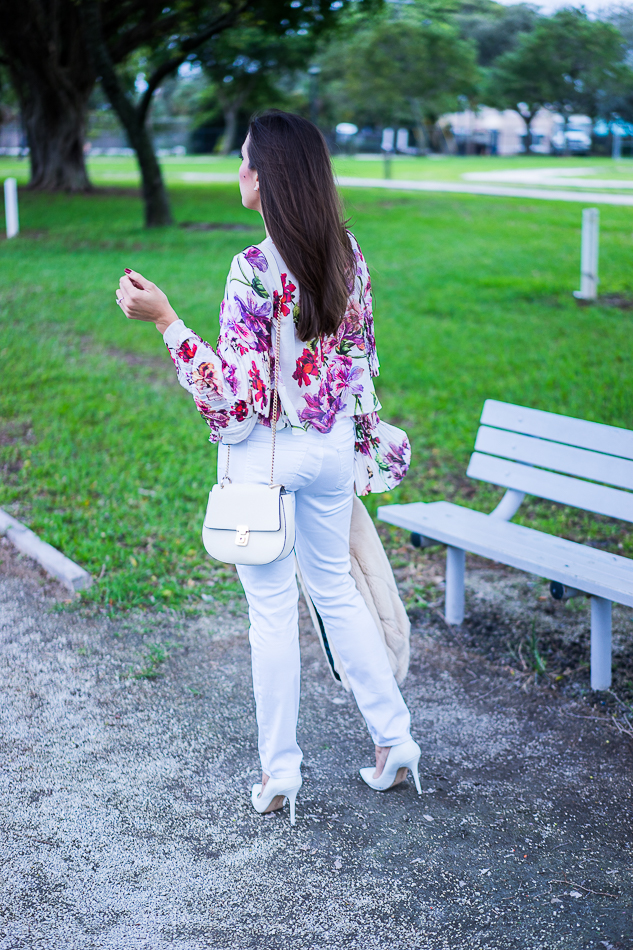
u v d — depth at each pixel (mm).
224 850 2463
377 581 2674
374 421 2512
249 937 2154
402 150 62750
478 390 6941
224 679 3385
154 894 2293
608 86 48625
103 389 7184
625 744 2975
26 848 2457
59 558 4238
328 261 2141
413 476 5547
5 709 3154
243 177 2248
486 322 9234
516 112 60656
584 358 7695
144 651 3572
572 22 46469
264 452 2242
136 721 3102
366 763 2887
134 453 5777
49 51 24141
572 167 40438
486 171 36781
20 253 13898
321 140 2188
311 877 2359
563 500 3598
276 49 29609
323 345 2246
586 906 2250
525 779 2799
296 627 2434
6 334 8805
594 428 3480
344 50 35281
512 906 2254
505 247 13969
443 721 3133
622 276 11234
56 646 3602
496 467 3924
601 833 2537
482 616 3914
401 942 2139
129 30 22766
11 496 5082
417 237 15281
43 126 25922
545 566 3197
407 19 31312
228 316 2125
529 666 3484
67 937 2145
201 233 16328
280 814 2621
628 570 3170
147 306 2078
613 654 3549
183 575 4246
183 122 66812
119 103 16594
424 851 2461
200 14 18328
